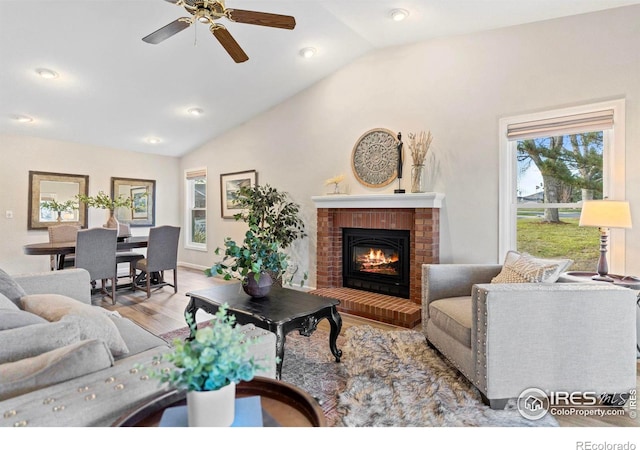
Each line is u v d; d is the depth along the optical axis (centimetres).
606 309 190
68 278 246
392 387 217
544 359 192
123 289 483
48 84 387
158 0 279
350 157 432
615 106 272
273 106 516
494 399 192
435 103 365
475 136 341
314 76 449
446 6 291
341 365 252
